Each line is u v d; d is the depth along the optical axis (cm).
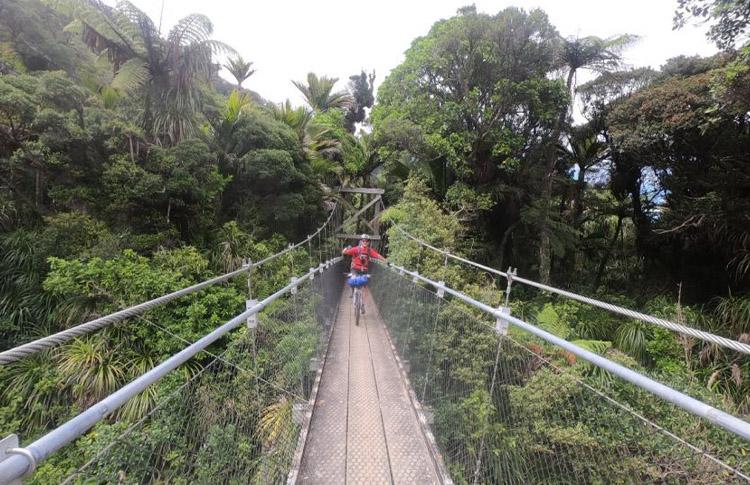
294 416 250
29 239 589
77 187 635
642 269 1159
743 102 511
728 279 857
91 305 513
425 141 981
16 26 773
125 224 661
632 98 875
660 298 830
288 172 914
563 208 1375
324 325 475
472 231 1067
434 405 265
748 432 64
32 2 813
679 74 905
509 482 155
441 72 1010
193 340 484
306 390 322
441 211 917
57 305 536
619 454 106
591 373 306
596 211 1318
